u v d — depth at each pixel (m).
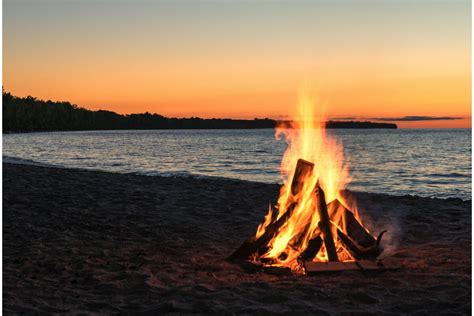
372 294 5.38
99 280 6.09
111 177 18.75
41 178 17.66
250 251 6.87
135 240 8.49
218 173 28.67
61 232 9.06
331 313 4.83
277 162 38.59
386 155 48.16
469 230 9.12
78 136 130.12
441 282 5.79
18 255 7.39
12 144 72.25
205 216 10.77
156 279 6.09
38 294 5.57
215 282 5.95
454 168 31.58
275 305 5.08
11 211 11.05
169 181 17.50
